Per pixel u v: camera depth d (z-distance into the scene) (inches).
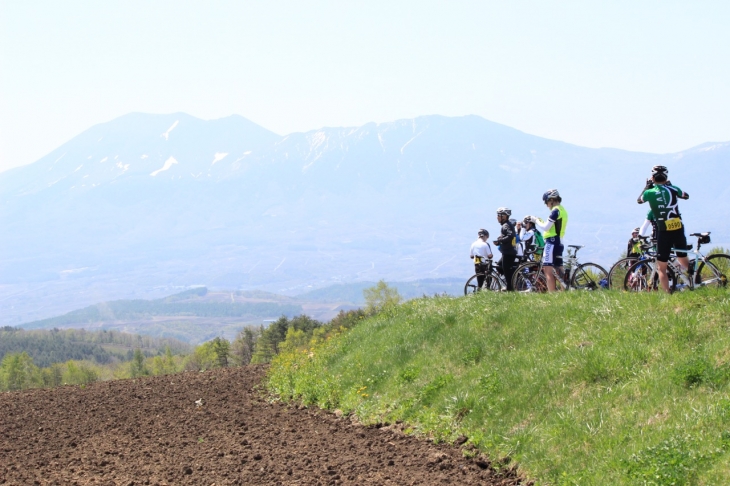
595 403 508.1
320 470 535.2
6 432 751.7
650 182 706.2
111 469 560.1
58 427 765.3
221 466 557.6
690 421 427.8
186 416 794.8
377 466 542.3
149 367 6781.5
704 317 558.6
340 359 928.9
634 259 813.2
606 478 411.5
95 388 1030.4
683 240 689.0
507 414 566.9
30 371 5915.4
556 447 485.7
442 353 753.6
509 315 749.9
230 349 6441.9
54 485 509.0
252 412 808.3
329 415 761.6
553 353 616.4
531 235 952.3
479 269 1016.2
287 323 5669.3
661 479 382.3
